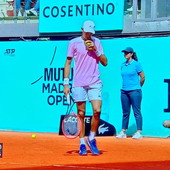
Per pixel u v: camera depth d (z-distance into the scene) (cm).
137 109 3206
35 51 3594
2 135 3366
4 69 3694
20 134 3422
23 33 3672
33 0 3706
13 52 3659
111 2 3366
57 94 3512
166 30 3253
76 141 3034
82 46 2502
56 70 3522
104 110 3372
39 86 3584
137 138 3156
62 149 2706
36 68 3597
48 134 3438
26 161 2308
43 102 3569
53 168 2109
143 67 3275
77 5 3459
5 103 3694
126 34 3375
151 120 3250
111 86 3362
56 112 3519
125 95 3238
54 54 3528
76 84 2517
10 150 2677
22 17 3731
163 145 2841
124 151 2628
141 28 3331
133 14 3356
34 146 2828
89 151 2638
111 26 3378
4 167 2144
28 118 3628
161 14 3284
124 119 3244
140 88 3219
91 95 2491
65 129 2695
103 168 2095
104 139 3150
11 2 3788
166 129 3203
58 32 3528
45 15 3559
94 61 2503
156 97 3238
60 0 3506
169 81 3203
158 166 2155
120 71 3338
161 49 3231
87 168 2097
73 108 3431
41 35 3606
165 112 3212
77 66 2522
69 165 2188
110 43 3375
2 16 3797
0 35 3738
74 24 3472
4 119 3703
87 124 3319
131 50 3216
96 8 3406
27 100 3628
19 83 3647
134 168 2095
